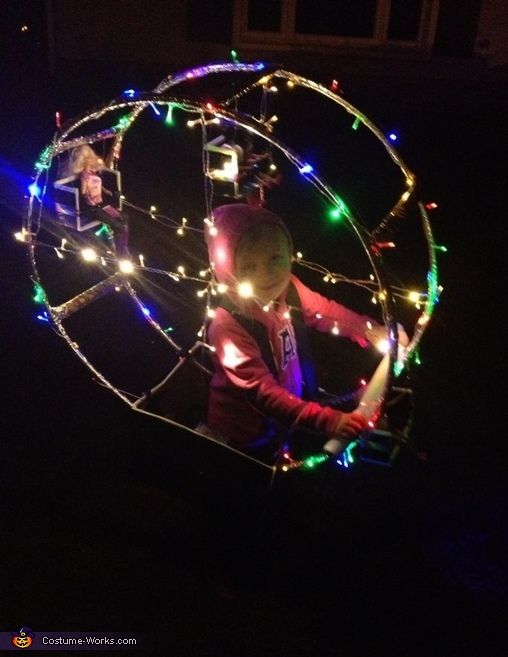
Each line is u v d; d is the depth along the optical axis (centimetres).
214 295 312
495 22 1012
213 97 276
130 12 1002
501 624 304
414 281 577
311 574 321
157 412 328
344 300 540
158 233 614
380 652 290
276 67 304
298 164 261
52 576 312
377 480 376
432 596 315
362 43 1035
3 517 337
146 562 321
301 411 294
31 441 387
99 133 311
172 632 292
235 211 298
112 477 365
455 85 1021
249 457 293
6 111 831
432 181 767
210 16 1012
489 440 412
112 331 484
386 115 935
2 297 511
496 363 481
